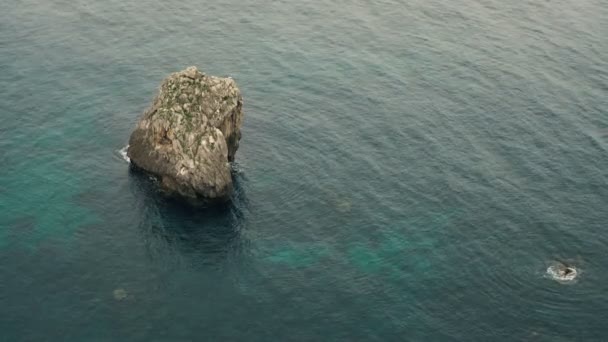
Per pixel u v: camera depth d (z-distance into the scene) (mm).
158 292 56312
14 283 55906
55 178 66875
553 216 65875
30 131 72250
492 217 65375
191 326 53562
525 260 60969
